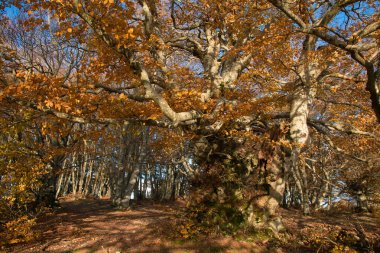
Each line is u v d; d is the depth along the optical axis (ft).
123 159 72.08
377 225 47.96
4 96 19.08
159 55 33.04
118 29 19.43
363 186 71.67
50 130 28.78
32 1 18.48
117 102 22.66
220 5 32.17
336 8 18.58
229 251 28.91
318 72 35.91
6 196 33.63
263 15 32.81
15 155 34.86
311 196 101.76
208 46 40.14
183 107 26.91
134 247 30.25
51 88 20.07
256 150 38.52
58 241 34.42
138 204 82.69
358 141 41.34
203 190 37.76
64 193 116.06
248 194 36.37
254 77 32.53
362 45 18.71
